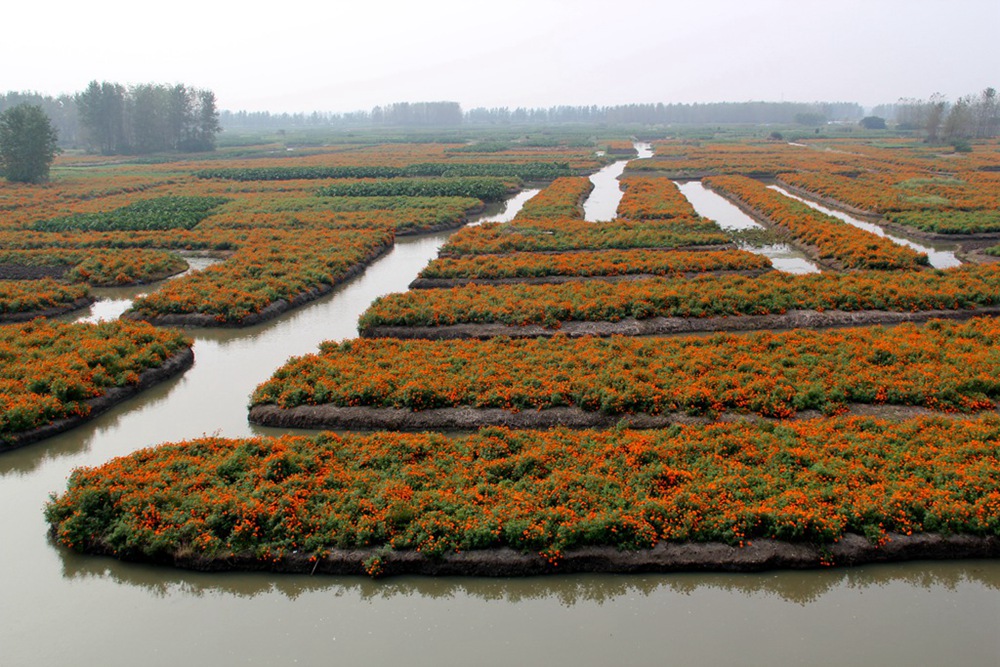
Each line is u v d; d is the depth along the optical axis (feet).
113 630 41.75
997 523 45.14
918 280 102.42
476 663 38.75
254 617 42.60
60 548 48.37
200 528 46.60
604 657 39.04
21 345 80.02
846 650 39.17
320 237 148.05
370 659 39.22
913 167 274.57
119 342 79.71
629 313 92.58
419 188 220.43
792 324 90.07
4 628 41.98
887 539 45.27
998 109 532.32
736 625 41.16
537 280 113.70
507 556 44.86
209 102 469.98
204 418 68.80
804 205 176.55
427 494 49.42
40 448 62.85
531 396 64.39
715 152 369.71
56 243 146.51
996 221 149.69
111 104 428.56
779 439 56.29
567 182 240.12
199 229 162.61
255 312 98.99
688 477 50.88
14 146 244.63
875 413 62.28
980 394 62.90
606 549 45.27
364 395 65.77
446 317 90.68
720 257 121.08
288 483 50.78
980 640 39.75
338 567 45.03
